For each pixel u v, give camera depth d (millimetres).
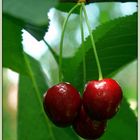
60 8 429
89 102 337
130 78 697
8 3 283
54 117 347
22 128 437
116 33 418
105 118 339
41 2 282
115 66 451
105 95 335
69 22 703
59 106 344
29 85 439
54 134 442
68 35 705
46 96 349
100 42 421
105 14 676
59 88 347
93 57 427
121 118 458
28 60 432
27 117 438
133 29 418
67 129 444
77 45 709
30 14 279
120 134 463
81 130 361
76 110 348
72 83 429
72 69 425
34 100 439
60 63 366
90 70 437
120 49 435
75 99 347
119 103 342
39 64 441
